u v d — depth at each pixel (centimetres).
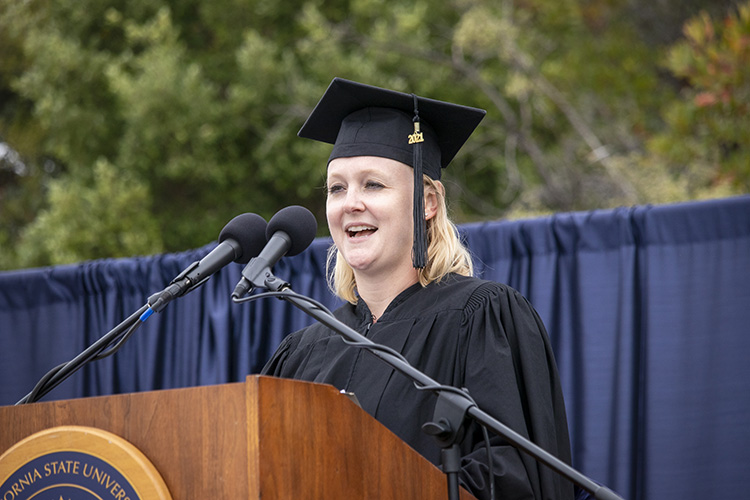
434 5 1459
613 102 1334
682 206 543
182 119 1364
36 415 250
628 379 543
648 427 528
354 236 372
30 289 735
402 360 277
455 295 366
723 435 515
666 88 1348
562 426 351
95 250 1325
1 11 1550
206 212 1455
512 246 598
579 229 577
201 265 310
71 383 718
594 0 1379
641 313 552
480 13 1320
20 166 1681
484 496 304
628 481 531
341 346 376
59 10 1495
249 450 221
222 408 226
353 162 372
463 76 1451
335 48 1370
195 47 1506
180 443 230
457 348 351
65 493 237
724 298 528
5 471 243
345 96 383
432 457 329
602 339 561
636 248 557
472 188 1448
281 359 400
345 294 405
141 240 1316
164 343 696
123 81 1365
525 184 1341
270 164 1401
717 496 511
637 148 1298
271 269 302
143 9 1490
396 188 371
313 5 1346
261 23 1482
